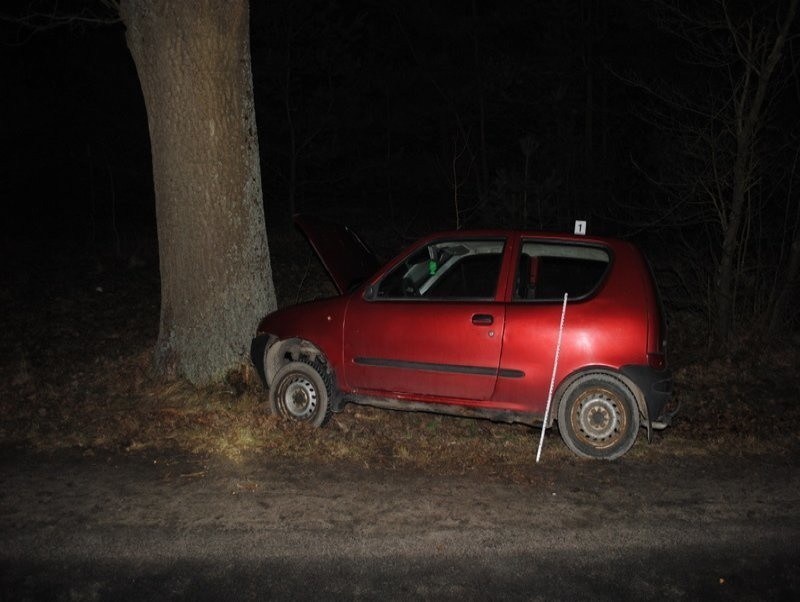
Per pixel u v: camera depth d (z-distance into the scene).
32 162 21.77
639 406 6.41
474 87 25.36
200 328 8.20
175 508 5.41
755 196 11.66
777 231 11.63
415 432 7.15
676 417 7.82
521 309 6.53
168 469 6.18
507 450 6.67
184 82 7.87
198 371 8.19
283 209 23.47
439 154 28.38
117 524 5.15
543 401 6.49
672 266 13.01
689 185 11.31
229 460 6.37
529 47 26.39
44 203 23.38
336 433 7.04
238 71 8.12
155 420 7.34
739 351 10.38
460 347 6.62
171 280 8.32
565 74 23.77
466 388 6.66
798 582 4.46
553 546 4.88
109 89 19.86
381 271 7.03
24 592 4.27
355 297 7.06
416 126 27.34
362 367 6.98
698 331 11.46
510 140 29.16
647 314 6.32
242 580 4.42
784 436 7.20
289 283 14.44
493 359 6.55
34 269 14.87
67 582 4.38
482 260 7.29
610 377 6.39
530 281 6.75
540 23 25.36
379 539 4.95
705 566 4.64
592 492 5.77
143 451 6.59
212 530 5.06
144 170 20.70
